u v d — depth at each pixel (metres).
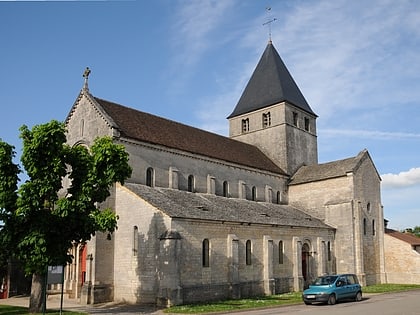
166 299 28.30
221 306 27.33
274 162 52.34
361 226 46.03
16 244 22.62
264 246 36.56
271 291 35.84
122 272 31.80
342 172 47.19
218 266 32.25
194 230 30.97
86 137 35.72
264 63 57.19
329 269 44.09
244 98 57.53
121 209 32.91
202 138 45.06
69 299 32.97
